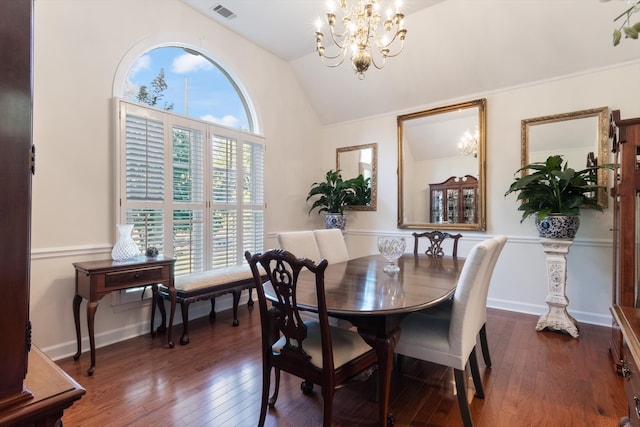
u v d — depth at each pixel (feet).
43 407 2.25
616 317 4.09
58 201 7.88
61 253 7.88
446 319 6.12
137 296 9.28
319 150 16.55
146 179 9.39
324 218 15.99
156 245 9.61
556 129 10.78
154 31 9.77
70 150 8.07
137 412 5.79
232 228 11.88
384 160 14.74
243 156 12.44
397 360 7.49
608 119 9.90
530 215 10.64
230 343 8.84
